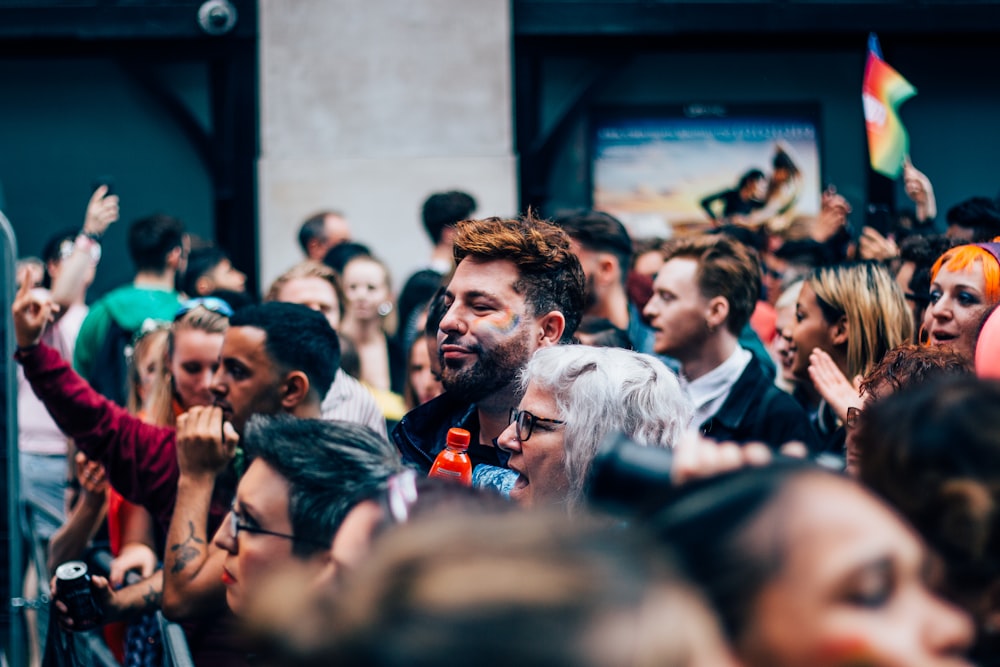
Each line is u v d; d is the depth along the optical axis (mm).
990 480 1228
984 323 2631
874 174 9320
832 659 753
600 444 2346
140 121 9414
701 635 596
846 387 3635
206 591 2951
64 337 6801
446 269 7051
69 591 3178
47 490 6074
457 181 8969
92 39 8938
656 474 1251
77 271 5664
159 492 3451
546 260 2760
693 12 8930
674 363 4414
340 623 625
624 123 9305
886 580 767
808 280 3992
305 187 8953
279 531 2029
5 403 5129
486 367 2727
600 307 4727
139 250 6531
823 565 754
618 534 637
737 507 779
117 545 3814
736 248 4137
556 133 9219
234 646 2947
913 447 1252
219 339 3797
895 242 6301
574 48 9141
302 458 2045
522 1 8992
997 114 9383
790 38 9109
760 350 4609
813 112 9328
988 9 8930
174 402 4012
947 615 790
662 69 9328
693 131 9312
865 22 8938
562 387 2389
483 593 583
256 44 9070
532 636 570
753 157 9336
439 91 8969
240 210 9172
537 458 2391
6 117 9383
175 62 9156
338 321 5008
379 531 1444
